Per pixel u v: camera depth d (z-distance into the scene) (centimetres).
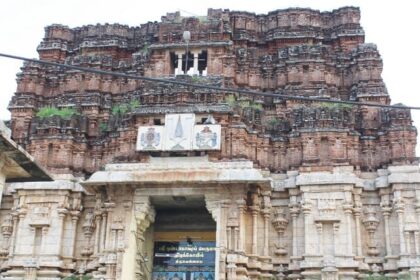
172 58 3888
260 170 3409
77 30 4397
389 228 3219
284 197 3403
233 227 3100
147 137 3344
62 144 3669
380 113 3559
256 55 4066
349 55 3906
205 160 3281
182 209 3503
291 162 3462
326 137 3419
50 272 3362
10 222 3566
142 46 4228
